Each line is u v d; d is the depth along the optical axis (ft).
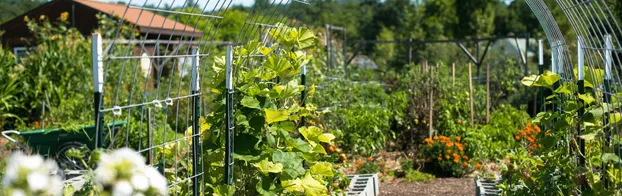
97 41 9.97
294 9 16.60
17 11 102.94
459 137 29.86
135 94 39.06
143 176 7.34
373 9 178.40
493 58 72.08
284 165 14.03
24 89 40.11
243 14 122.01
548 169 14.69
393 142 34.76
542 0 18.60
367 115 32.07
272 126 14.40
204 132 14.16
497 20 150.82
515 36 53.72
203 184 13.61
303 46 15.97
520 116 37.93
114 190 7.10
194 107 12.91
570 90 15.17
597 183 12.85
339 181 21.12
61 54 40.88
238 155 13.70
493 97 45.06
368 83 43.34
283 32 15.93
